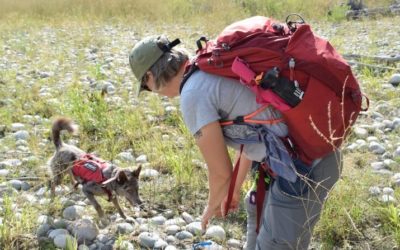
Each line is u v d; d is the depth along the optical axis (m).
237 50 2.95
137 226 4.93
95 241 4.70
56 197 5.38
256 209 3.60
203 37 3.26
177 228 4.87
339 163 3.22
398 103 7.96
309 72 2.91
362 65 10.31
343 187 5.11
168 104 8.26
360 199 5.03
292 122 2.97
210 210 3.24
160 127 7.28
